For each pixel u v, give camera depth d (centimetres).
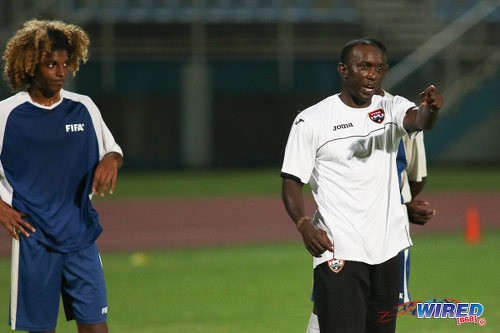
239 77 8600
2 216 1438
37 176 1451
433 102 1277
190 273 3219
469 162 8581
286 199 1409
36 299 1462
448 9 9606
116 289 2881
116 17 9031
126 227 4744
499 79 8600
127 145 8656
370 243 1391
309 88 8681
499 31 8775
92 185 1488
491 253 3622
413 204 1775
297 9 9494
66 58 1428
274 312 2456
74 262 1471
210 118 8650
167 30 8619
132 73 8431
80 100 1490
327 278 1393
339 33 9056
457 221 4866
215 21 8800
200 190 6625
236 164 8831
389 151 1427
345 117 1408
